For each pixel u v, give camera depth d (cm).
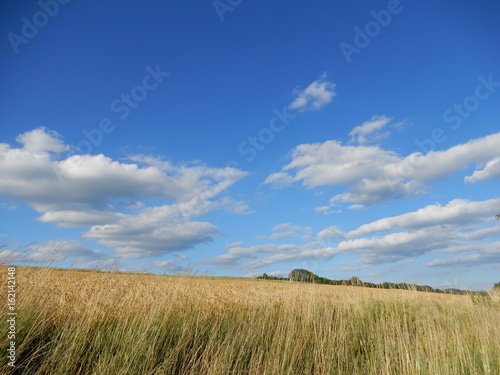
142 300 666
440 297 1099
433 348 581
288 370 497
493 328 707
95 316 546
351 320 780
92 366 432
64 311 565
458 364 554
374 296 989
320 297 966
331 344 608
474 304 978
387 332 688
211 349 514
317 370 545
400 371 545
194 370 477
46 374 403
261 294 1074
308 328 677
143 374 427
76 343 460
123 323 539
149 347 469
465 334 689
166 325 575
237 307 806
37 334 458
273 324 673
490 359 566
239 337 576
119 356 445
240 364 514
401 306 883
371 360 598
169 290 760
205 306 776
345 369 573
